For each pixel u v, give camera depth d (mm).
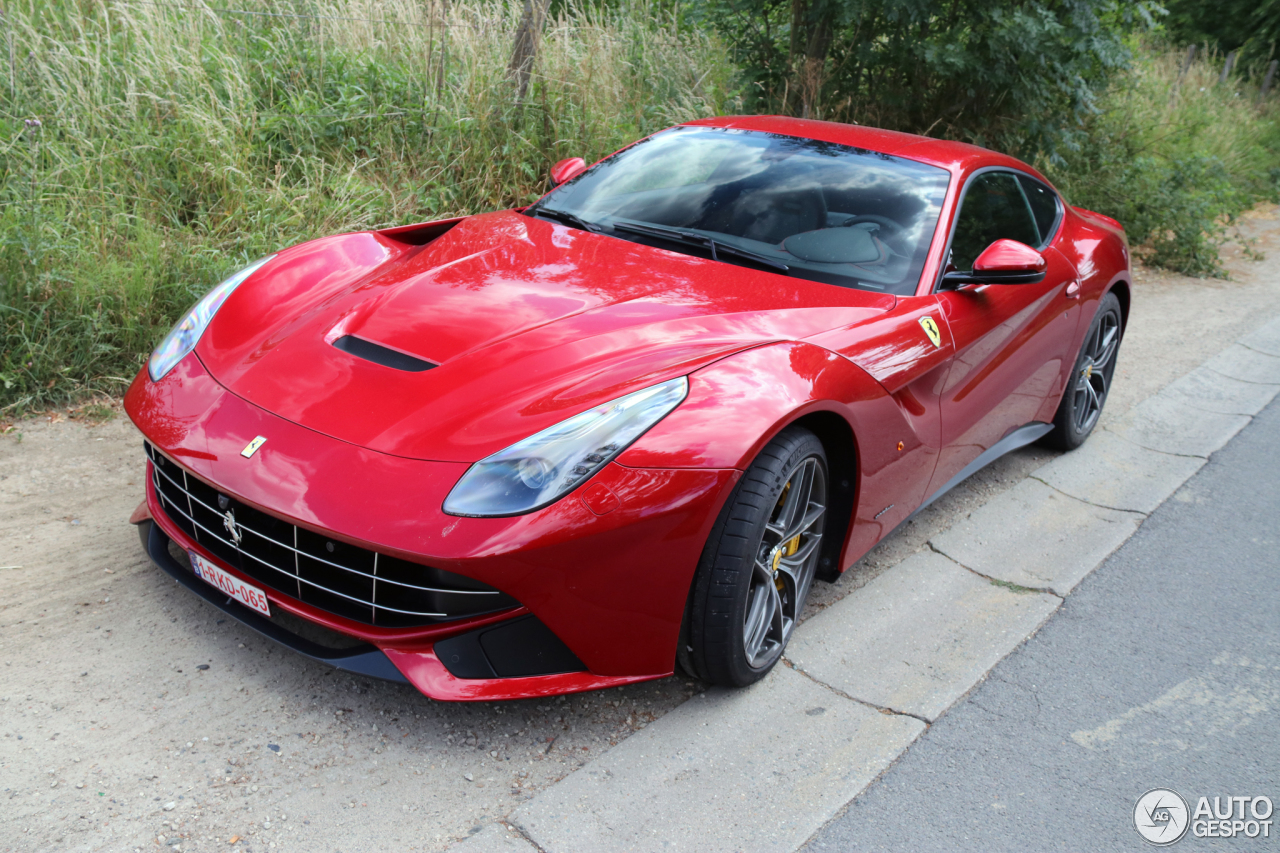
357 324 2377
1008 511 3645
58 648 2256
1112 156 8992
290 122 5367
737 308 2516
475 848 1837
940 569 3154
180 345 2436
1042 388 3744
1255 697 2607
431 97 5863
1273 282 8266
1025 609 2953
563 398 2064
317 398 2115
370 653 2045
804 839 1957
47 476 3041
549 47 6762
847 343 2490
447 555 1813
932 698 2475
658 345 2287
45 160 4438
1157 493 3918
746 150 3377
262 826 1834
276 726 2105
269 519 2041
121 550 2688
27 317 3543
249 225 4695
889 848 1962
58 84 4789
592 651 2043
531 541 1849
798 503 2391
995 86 7512
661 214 3092
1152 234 8719
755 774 2127
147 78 5004
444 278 2605
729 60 8086
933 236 3016
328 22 6094
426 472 1914
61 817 1791
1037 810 2113
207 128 4855
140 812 1830
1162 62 13664
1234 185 11969
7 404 3422
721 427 2051
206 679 2221
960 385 2977
